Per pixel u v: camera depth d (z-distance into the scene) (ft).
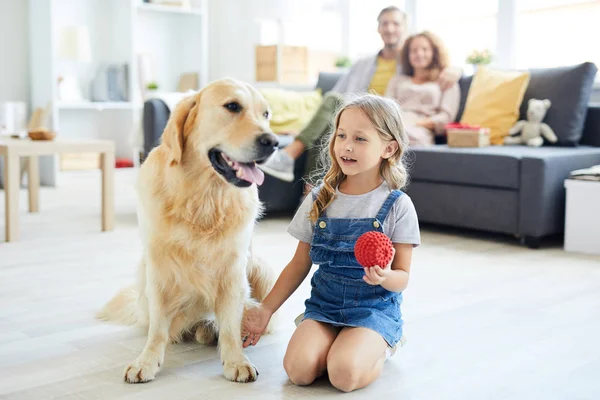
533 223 10.26
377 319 5.03
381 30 14.71
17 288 7.79
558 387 4.98
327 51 19.26
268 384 5.01
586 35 13.75
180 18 22.33
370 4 18.54
